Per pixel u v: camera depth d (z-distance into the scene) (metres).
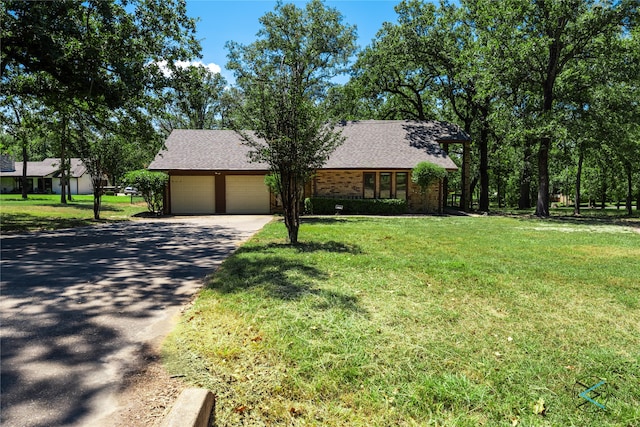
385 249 8.05
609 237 10.74
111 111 14.45
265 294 4.51
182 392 2.33
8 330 3.47
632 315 4.08
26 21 9.72
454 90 24.86
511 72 18.66
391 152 21.34
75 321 3.72
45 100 13.13
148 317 3.86
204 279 5.50
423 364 2.89
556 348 3.23
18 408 2.25
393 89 27.42
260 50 32.06
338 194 20.64
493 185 39.28
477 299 4.52
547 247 8.72
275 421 2.27
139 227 13.38
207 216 19.25
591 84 18.38
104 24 11.29
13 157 53.19
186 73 13.39
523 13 18.28
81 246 8.70
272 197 21.19
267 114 8.17
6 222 13.69
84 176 53.16
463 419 2.30
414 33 23.22
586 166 29.81
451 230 12.07
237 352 3.03
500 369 2.85
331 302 4.24
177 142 22.66
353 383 2.64
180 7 12.84
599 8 16.69
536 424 2.26
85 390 2.47
